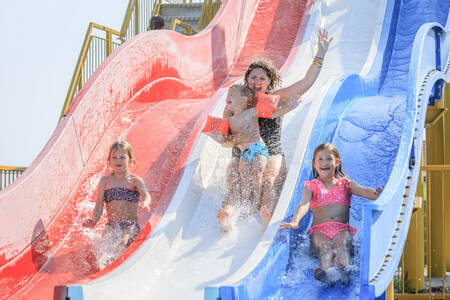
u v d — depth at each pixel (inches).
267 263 176.7
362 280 167.0
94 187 267.1
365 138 271.1
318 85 381.7
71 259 223.0
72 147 259.1
